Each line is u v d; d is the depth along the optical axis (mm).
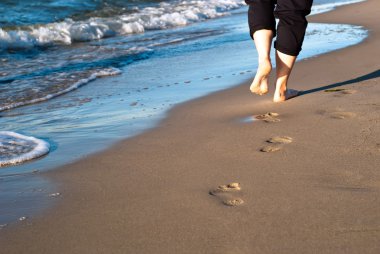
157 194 2484
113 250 1996
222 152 2998
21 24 9812
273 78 5023
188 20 11242
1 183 2758
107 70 6137
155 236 2074
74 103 4656
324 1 13250
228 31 9203
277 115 3617
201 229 2102
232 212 2229
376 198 2252
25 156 3164
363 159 2697
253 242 1972
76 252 2004
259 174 2625
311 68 5129
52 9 11234
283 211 2199
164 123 3729
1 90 5246
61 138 3562
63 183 2719
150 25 10477
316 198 2297
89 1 12219
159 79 5480
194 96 4531
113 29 9836
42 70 6266
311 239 1961
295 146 2979
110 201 2445
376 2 11281
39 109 4508
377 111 3475
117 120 3932
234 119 3646
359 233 1977
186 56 6852
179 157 2982
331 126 3256
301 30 3670
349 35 7371
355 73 4719
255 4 3572
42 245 2072
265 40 3561
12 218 2314
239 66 5855
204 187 2527
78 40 9070
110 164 2961
